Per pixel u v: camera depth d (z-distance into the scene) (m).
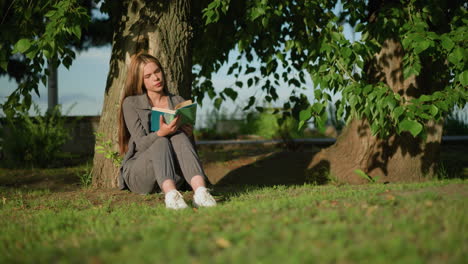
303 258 1.59
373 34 4.77
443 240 1.80
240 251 1.72
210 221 2.38
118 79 4.71
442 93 4.32
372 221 2.17
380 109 4.25
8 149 8.33
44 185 6.30
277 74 6.70
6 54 5.03
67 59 4.91
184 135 3.45
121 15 4.83
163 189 3.19
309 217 2.34
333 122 13.93
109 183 4.67
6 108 5.28
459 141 9.87
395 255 1.61
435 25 5.12
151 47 4.63
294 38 5.56
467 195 2.92
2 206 3.85
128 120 3.66
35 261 1.82
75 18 4.11
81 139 10.22
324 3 4.84
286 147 10.33
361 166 5.97
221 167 7.11
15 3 5.04
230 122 15.02
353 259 1.60
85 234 2.41
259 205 2.86
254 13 4.52
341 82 4.53
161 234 2.13
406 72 4.41
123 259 1.72
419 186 3.65
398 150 5.79
